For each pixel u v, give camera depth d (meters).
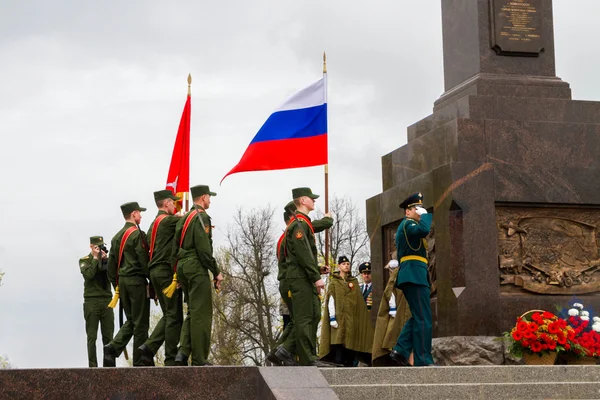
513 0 16.17
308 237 13.43
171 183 18.03
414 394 10.94
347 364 16.30
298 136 16.73
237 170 16.72
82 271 19.44
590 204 15.41
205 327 13.51
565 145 15.48
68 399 10.15
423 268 13.12
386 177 17.14
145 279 15.67
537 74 16.11
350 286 16.16
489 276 14.76
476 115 15.44
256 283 36.78
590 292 15.15
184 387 10.48
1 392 10.01
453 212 14.91
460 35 16.52
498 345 14.20
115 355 15.73
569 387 11.35
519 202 15.14
